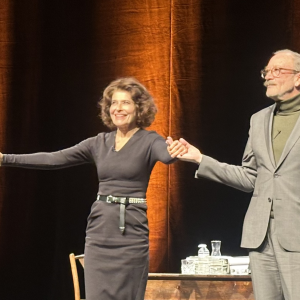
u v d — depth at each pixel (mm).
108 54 9406
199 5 9250
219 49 9172
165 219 9180
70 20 9547
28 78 9500
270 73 5422
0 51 9547
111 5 9461
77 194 9367
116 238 5473
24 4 9594
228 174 5488
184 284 6688
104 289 5441
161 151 5516
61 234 9320
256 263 5242
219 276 6625
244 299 6574
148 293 6719
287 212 5105
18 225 9398
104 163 5629
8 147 9430
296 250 5027
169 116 9180
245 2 9188
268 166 5277
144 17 9359
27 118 9445
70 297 9242
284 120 5379
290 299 5012
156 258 9141
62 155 5867
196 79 9188
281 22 9023
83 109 9398
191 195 9172
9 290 9359
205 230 9109
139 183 5574
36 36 9547
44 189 9422
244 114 9086
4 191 9453
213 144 9102
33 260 9352
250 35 9133
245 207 9070
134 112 5711
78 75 9453
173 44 9266
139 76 9297
